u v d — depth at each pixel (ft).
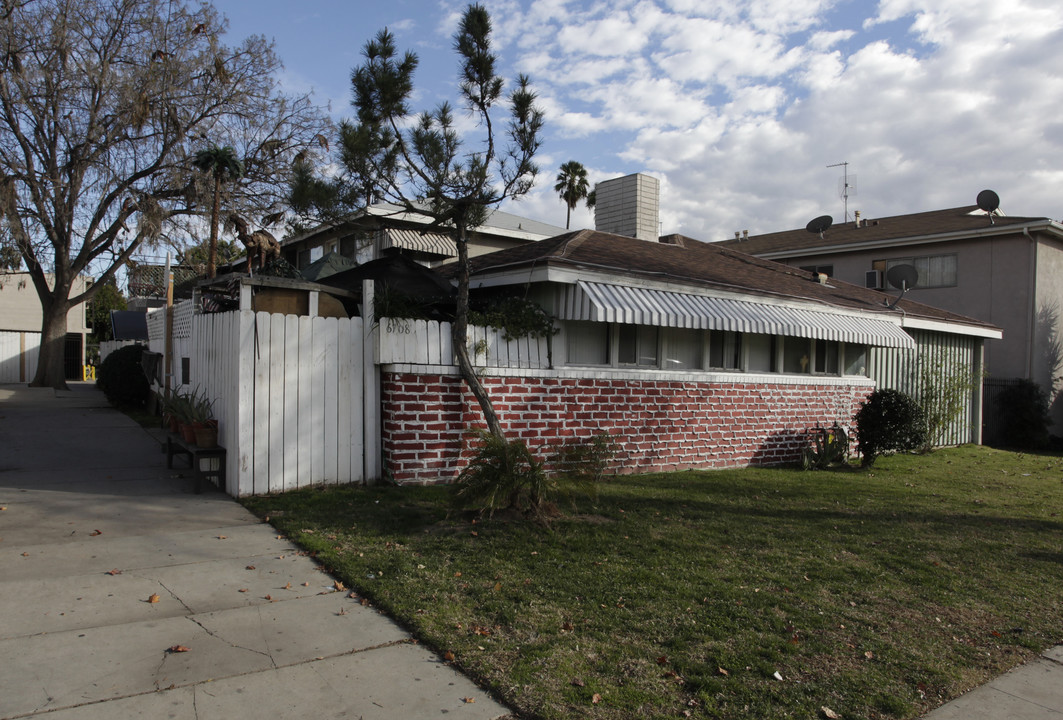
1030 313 71.15
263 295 27.25
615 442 33.22
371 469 27.96
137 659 12.84
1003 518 27.86
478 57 27.25
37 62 67.00
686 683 12.69
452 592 16.62
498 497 22.30
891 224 87.97
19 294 106.32
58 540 19.83
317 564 18.66
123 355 53.11
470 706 11.66
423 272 34.94
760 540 22.33
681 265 40.42
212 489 26.76
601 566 18.83
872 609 16.83
